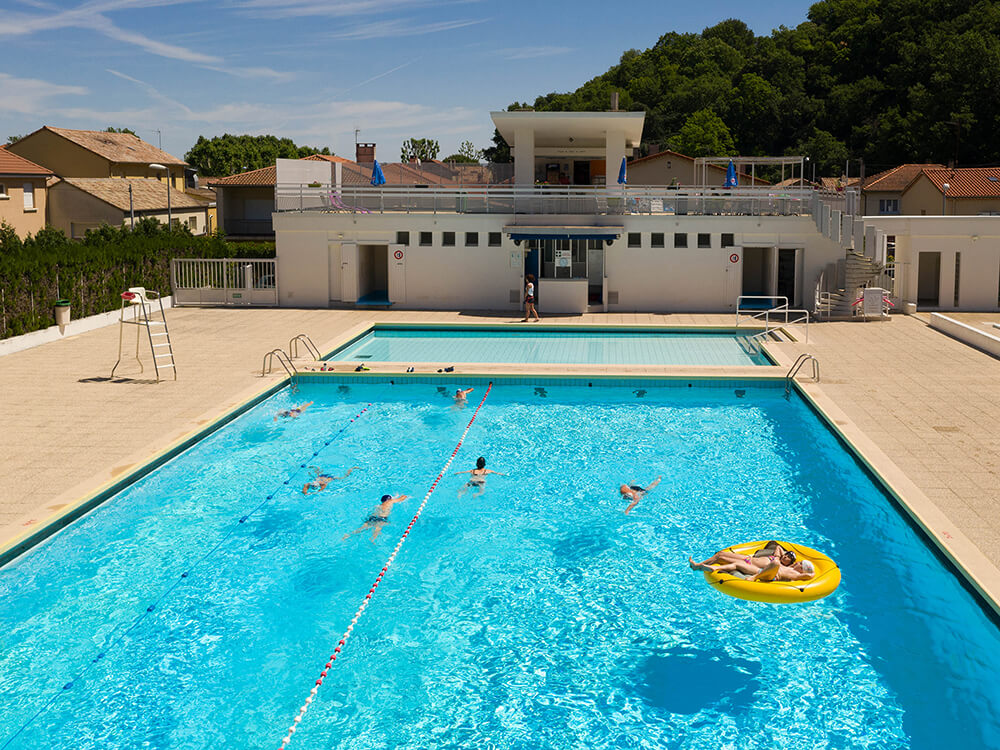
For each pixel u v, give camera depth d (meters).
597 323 29.05
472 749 8.41
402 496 14.80
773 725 8.70
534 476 15.74
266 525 13.66
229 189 60.91
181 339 26.39
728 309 31.66
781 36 112.50
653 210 31.88
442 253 32.44
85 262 28.84
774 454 16.72
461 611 11.07
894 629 10.41
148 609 11.05
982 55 81.38
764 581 11.07
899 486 13.35
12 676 9.57
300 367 22.39
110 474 14.33
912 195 62.47
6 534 11.91
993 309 31.48
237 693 9.33
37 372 21.77
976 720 8.74
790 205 31.06
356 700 9.22
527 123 33.16
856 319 29.67
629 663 9.84
